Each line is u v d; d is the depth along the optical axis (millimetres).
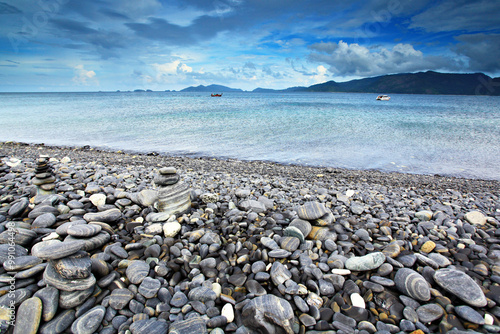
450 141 17453
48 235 3930
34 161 10312
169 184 5113
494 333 2672
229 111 37031
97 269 3219
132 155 13953
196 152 14906
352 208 5957
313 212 4629
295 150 15406
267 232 4586
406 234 4711
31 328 2467
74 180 6930
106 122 25312
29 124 24609
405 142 17203
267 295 2977
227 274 3574
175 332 2559
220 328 2730
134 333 2580
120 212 4902
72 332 2570
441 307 2998
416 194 8164
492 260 3908
